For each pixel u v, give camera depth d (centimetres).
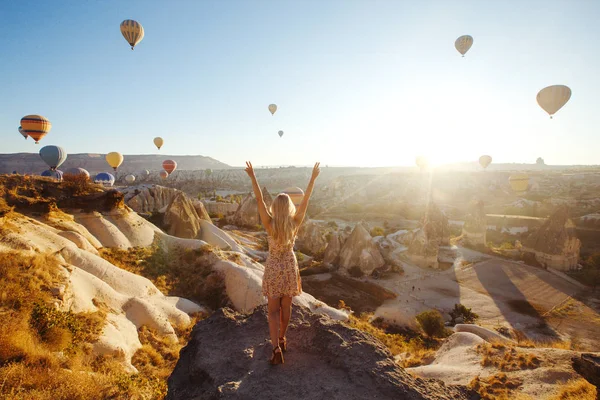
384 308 3391
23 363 794
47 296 1401
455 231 6981
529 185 12000
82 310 1538
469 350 1588
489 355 1460
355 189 13800
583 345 2714
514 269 4550
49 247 1941
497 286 4000
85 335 1329
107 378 888
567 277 4288
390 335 2530
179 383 338
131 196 6031
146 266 2600
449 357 1602
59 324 1135
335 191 14050
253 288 2489
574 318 3225
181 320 1986
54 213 2511
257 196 346
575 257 4625
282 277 329
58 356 981
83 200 2816
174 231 3750
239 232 6088
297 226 340
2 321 977
